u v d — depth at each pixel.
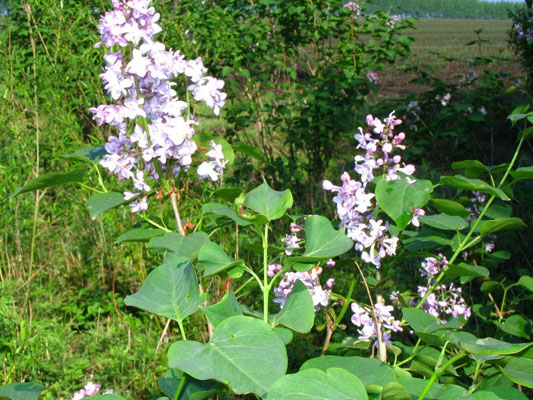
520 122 6.97
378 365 1.31
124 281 4.10
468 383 2.66
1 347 3.04
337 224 2.39
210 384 1.31
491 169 2.41
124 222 4.14
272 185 5.81
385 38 6.10
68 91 5.36
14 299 3.55
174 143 1.80
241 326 1.17
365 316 2.15
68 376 2.97
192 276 1.37
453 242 2.43
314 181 5.74
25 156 4.62
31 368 3.01
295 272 2.10
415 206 1.91
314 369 1.05
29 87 5.13
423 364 1.94
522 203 4.58
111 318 3.79
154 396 2.92
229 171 6.04
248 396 2.83
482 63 6.37
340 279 3.52
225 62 6.09
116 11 1.75
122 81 1.76
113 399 1.23
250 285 2.00
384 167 2.03
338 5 5.95
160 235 1.99
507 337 3.08
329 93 5.52
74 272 4.21
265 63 6.17
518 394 1.17
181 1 6.11
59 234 4.58
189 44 5.68
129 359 3.08
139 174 1.87
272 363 1.08
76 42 5.44
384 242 2.02
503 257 3.10
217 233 4.11
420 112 6.50
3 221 4.15
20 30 6.52
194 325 3.44
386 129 2.01
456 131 6.19
